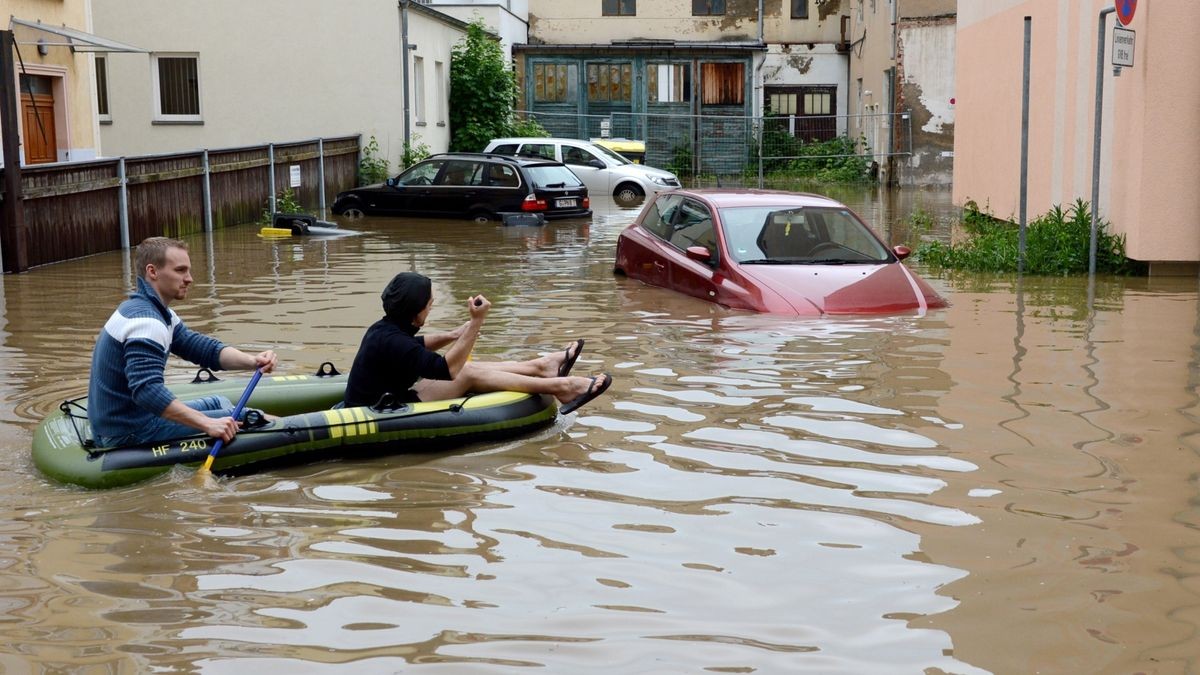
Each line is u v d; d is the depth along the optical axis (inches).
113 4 1068.5
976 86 807.1
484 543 192.5
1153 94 494.0
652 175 1088.2
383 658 150.9
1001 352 337.4
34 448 241.8
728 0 1681.8
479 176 831.7
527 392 265.1
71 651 153.3
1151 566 177.8
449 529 199.5
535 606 166.9
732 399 285.6
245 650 153.6
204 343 250.5
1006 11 724.0
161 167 698.8
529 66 1594.5
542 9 1699.1
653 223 504.4
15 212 548.4
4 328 402.0
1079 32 582.6
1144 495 210.7
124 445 230.7
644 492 217.8
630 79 1593.3
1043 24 643.5
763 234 442.6
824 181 1409.9
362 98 1071.0
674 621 161.0
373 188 869.8
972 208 803.4
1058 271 523.2
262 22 1068.5
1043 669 145.3
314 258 606.9
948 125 1284.4
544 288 483.5
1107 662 146.9
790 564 181.5
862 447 243.8
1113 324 384.2
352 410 245.0
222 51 1072.2
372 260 595.2
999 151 745.0
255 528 200.7
